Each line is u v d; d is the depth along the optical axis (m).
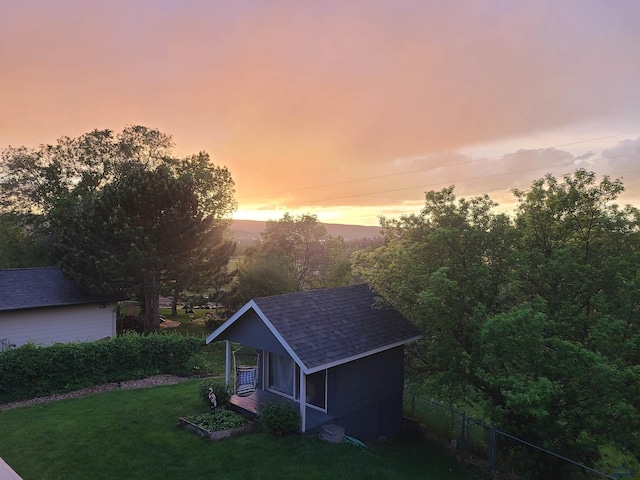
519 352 10.07
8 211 30.50
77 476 7.78
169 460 8.46
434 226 13.35
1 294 18.50
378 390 12.13
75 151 30.91
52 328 19.22
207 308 35.84
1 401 12.09
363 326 12.07
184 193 21.59
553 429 9.95
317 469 8.41
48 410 11.33
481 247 12.52
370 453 9.84
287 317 10.96
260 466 8.37
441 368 12.57
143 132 31.81
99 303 20.73
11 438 9.35
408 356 13.88
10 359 12.34
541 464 10.34
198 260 23.47
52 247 28.64
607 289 11.23
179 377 15.65
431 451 11.39
